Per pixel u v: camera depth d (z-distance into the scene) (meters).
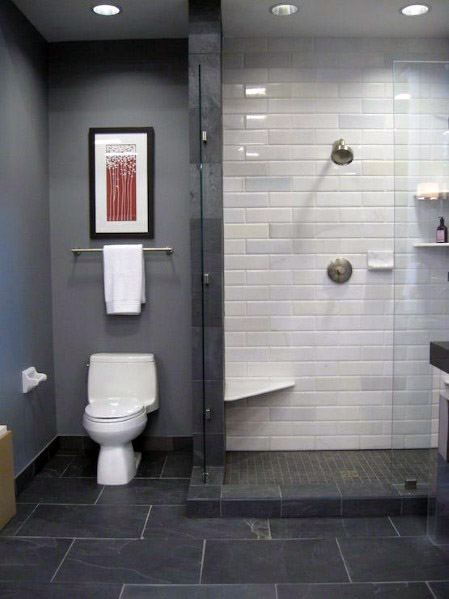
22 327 2.89
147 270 3.34
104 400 3.10
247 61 3.13
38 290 3.14
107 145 3.29
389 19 2.90
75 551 2.28
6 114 2.70
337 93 3.15
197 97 2.69
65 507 2.66
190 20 2.67
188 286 3.34
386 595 1.98
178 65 3.26
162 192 3.31
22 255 2.90
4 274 2.67
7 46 2.71
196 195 2.73
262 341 3.27
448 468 2.25
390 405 3.28
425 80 2.68
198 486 2.68
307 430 3.30
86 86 3.28
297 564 2.18
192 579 2.08
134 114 3.28
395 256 2.69
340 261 3.21
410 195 2.70
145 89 3.27
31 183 3.03
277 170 3.18
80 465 3.19
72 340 3.39
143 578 2.09
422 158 2.70
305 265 3.23
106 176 3.30
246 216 3.21
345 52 3.14
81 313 3.38
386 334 3.26
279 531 2.43
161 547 2.30
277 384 3.25
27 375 2.90
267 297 3.25
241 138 3.17
